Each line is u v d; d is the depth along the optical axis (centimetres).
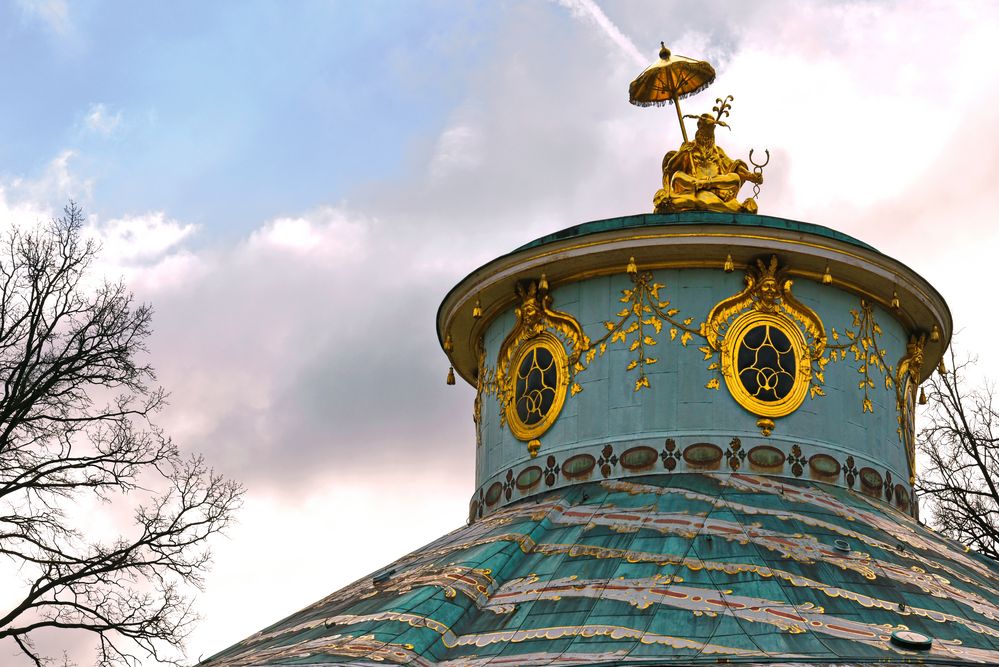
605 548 2812
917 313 3466
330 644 2620
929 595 2675
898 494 3297
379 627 2653
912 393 3538
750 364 3212
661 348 3234
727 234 3241
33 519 4016
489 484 3397
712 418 3164
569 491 3159
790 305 3272
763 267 3266
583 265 3338
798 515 2906
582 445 3219
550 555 2859
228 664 2730
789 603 2542
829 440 3197
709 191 3534
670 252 3272
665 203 3534
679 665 2364
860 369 3328
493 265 3428
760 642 2420
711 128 3600
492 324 3581
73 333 4178
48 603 3916
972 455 4894
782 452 3133
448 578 2789
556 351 3344
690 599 2566
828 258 3275
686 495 2986
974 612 2661
